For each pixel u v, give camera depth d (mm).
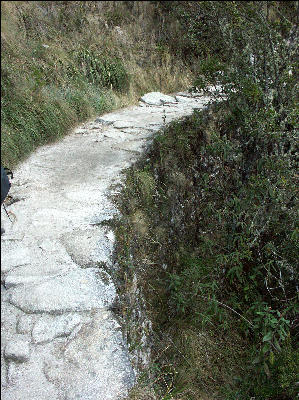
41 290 2693
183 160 5242
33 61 6234
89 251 3031
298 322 3719
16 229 3318
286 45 5586
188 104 6828
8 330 2455
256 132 4832
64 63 6688
